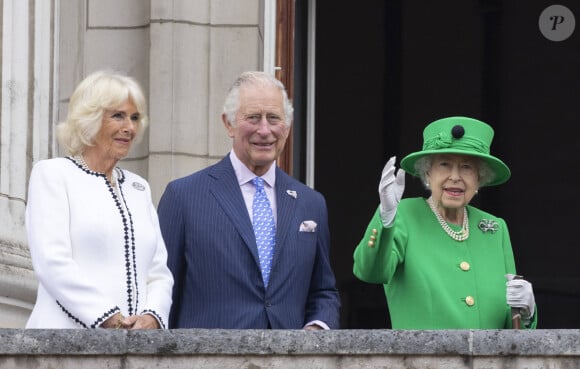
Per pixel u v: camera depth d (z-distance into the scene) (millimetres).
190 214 32375
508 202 51375
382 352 28203
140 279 30859
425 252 33219
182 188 32625
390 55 51031
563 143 51281
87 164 31250
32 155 41312
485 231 33781
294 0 46062
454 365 28250
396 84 50969
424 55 51281
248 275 32031
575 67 51406
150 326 30594
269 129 32375
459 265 33188
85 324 30062
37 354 27984
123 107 31172
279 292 32094
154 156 42906
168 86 43188
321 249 32906
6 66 41156
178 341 28125
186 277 32250
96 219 30672
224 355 28188
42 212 30531
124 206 31109
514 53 51500
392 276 33125
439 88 51188
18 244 40312
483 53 51406
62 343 28000
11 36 41344
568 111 51312
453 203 33344
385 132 50750
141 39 43625
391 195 31641
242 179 32688
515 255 51125
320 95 50781
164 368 28125
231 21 43656
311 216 32750
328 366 28250
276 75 44812
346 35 50812
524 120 51406
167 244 32312
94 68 43500
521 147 51312
